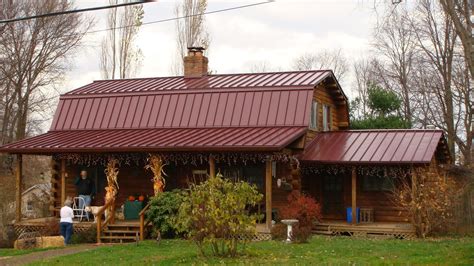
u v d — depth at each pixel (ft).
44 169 178.70
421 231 83.71
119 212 96.84
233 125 99.60
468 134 140.15
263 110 99.55
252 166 96.17
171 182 99.19
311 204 88.99
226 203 62.39
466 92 139.85
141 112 106.83
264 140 87.30
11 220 111.34
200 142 89.51
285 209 87.92
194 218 62.85
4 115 158.71
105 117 108.58
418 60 163.12
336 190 99.35
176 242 78.02
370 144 95.45
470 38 53.98
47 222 94.84
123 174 101.60
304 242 75.87
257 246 72.13
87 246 81.10
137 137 97.71
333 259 60.08
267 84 103.14
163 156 91.61
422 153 89.04
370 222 93.20
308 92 98.78
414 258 60.03
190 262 59.98
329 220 97.71
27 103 160.76
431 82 156.35
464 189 93.04
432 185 86.28
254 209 93.71
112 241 86.07
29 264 63.72
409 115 166.91
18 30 155.22
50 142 99.14
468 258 57.16
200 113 102.94
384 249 68.28
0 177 136.36
